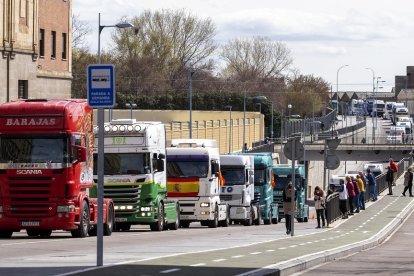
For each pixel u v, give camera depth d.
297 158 54.75
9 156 47.97
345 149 179.50
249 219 79.56
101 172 27.91
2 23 81.31
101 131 27.52
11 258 33.69
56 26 96.31
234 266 30.55
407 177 111.88
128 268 28.58
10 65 83.00
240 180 78.31
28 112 47.78
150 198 59.50
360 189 91.25
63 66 98.44
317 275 31.62
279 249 40.50
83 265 29.89
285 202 58.00
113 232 59.53
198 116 175.88
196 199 69.06
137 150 59.25
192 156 69.25
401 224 78.19
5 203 48.06
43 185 47.88
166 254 36.09
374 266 35.81
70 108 48.12
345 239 52.31
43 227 47.97
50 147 47.81
